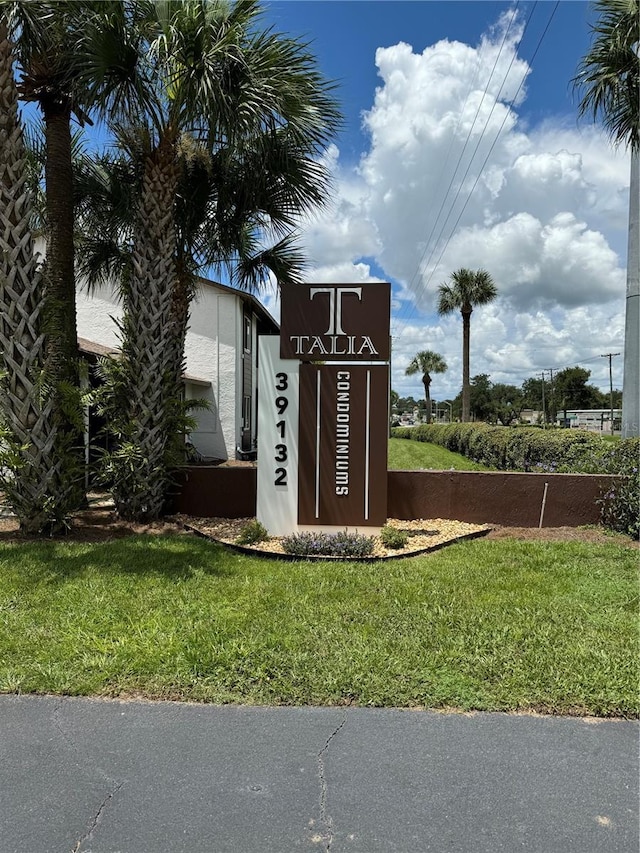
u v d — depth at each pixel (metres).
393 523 7.23
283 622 3.85
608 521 6.99
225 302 17.00
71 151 8.29
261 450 6.62
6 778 2.37
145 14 5.98
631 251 9.69
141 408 6.94
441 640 3.60
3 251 5.65
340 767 2.45
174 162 6.92
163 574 4.88
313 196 7.93
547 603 4.29
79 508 7.71
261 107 6.12
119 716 2.83
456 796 2.28
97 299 16.08
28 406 5.91
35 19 6.07
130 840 2.04
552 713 2.88
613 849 2.01
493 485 7.29
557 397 82.50
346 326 6.54
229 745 2.60
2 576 4.74
